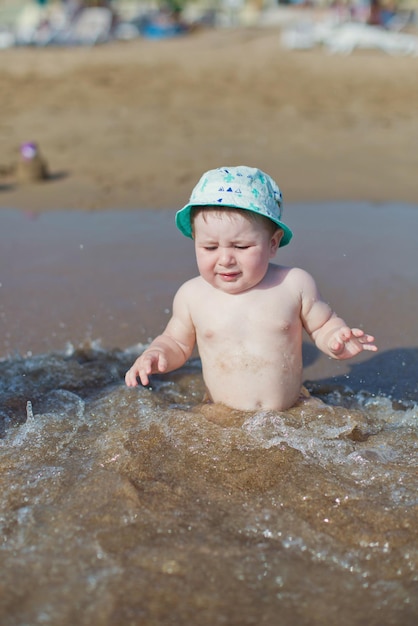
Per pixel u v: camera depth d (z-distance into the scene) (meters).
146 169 8.57
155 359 3.22
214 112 12.77
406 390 3.61
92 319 4.47
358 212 6.70
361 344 3.18
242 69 17.92
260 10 41.00
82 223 6.50
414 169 8.46
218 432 2.98
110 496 2.54
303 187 7.66
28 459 2.83
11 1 38.44
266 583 2.15
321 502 2.53
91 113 12.70
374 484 2.64
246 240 3.06
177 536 2.34
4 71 17.47
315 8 41.22
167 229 6.29
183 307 3.36
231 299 3.24
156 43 26.72
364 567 2.22
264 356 3.21
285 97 14.19
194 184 7.84
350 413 3.18
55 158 9.27
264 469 2.73
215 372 3.29
